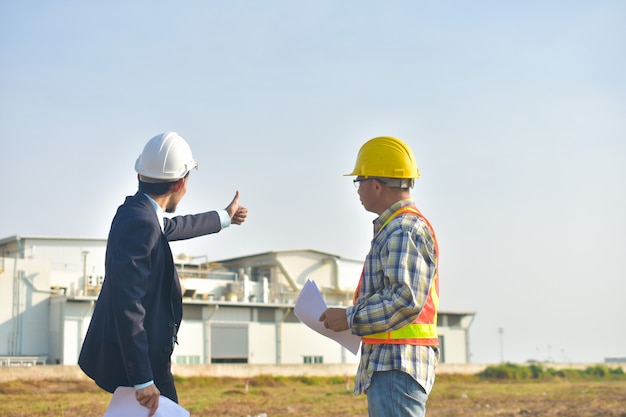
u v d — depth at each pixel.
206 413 19.70
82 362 4.72
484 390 36.06
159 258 4.59
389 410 4.41
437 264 4.50
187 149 4.90
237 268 55.72
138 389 4.36
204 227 5.54
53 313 43.91
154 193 4.75
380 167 4.63
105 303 4.61
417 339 4.46
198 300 48.03
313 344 52.38
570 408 22.73
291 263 55.94
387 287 4.39
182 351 46.88
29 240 47.31
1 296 43.03
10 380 31.45
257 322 50.34
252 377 40.09
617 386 41.62
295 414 20.02
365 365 4.52
